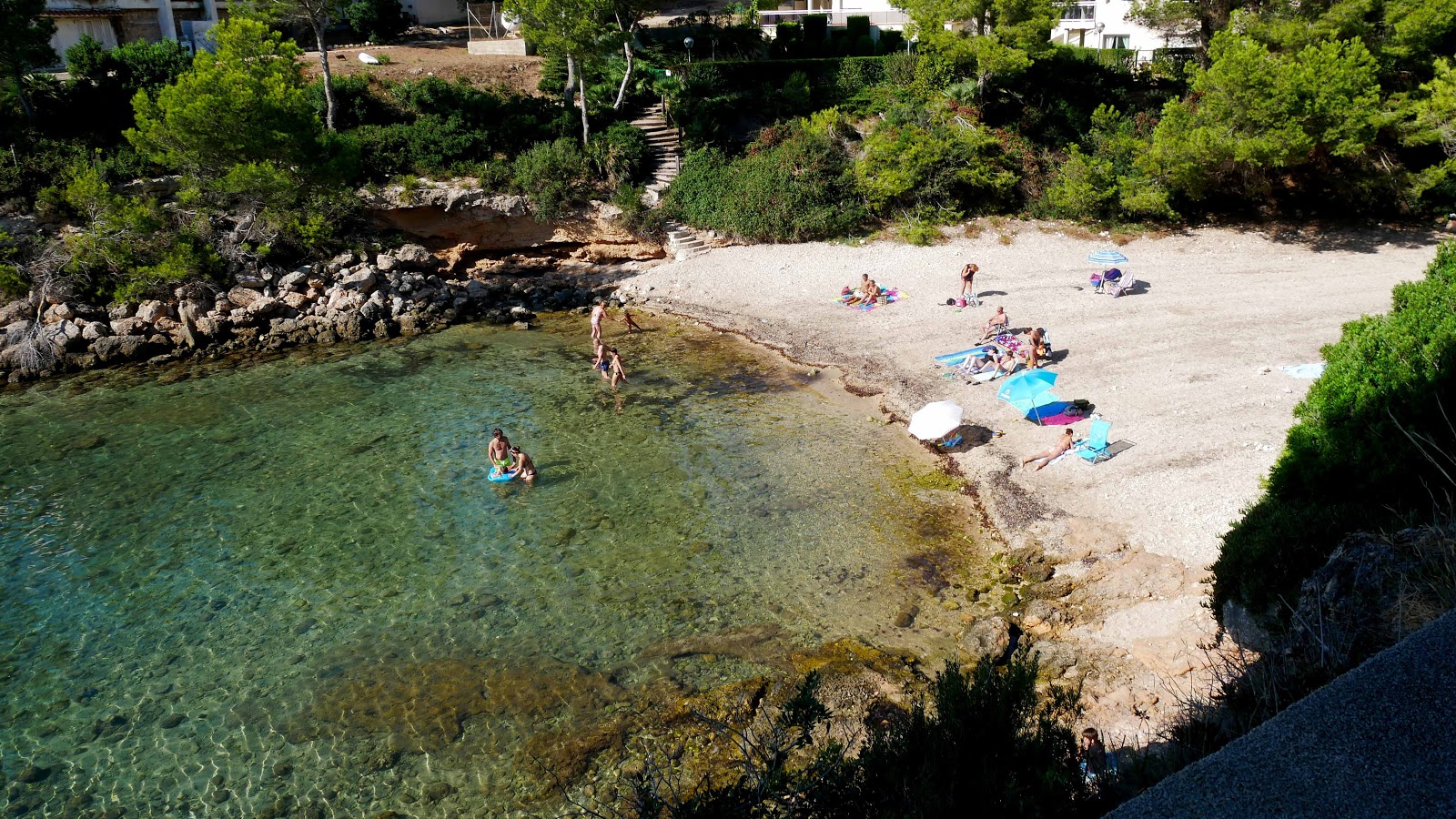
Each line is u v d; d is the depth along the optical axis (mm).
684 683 13688
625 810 11281
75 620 15953
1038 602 15125
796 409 24141
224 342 30938
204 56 31469
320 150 33031
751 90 45156
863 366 26344
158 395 26688
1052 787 6504
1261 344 24078
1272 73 30766
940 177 37281
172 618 15906
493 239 39094
